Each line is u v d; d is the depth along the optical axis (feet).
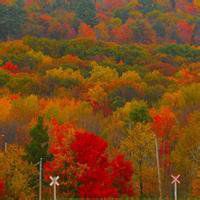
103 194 455.63
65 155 472.03
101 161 477.77
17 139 650.84
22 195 469.57
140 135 547.08
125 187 495.82
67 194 477.36
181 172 567.59
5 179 474.49
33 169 488.85
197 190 516.32
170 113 650.84
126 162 494.18
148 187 558.15
